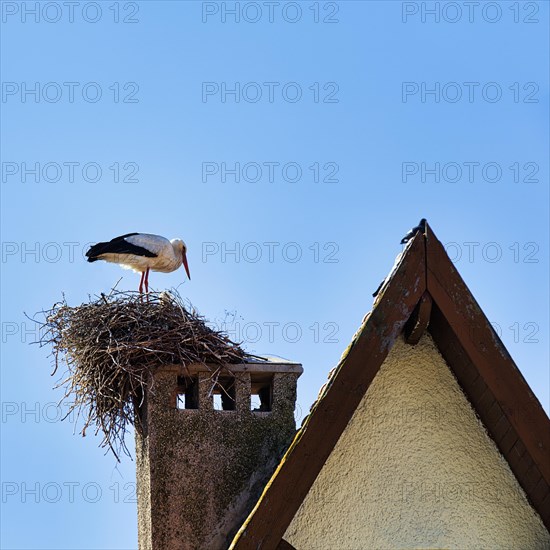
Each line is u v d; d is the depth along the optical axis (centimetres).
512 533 1220
